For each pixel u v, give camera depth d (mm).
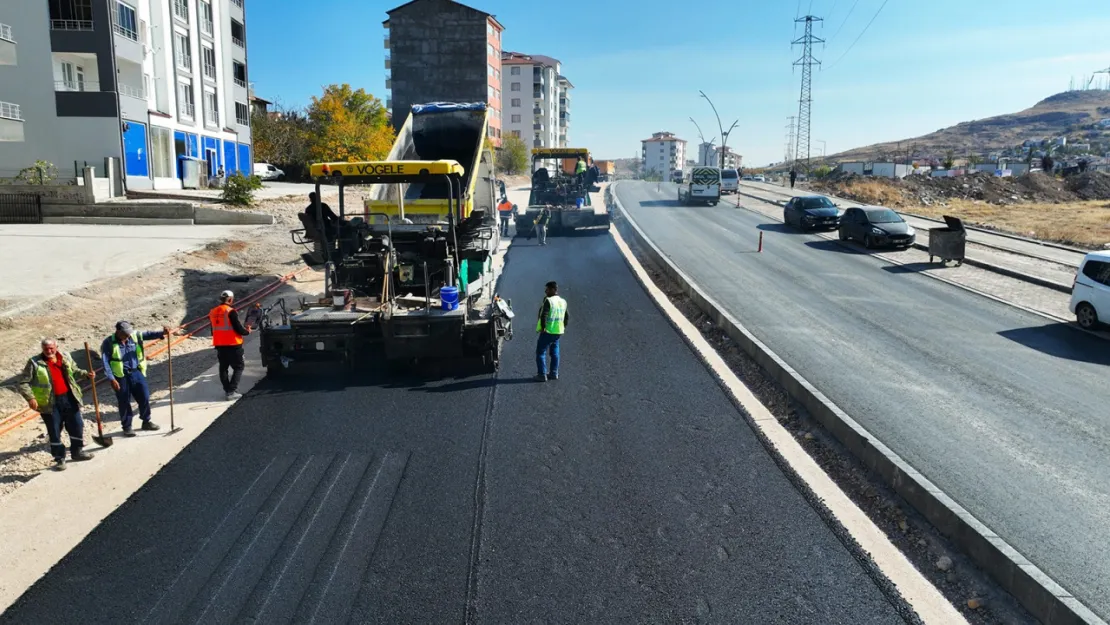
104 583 6160
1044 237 30969
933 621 5562
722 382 11258
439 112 18297
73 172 31625
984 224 37344
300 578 6203
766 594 5965
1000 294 18562
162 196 30922
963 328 14938
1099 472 8102
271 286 19438
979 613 5680
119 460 8594
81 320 14648
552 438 9133
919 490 7137
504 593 5988
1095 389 11047
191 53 40219
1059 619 5281
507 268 21938
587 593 5988
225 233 24531
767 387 11102
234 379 10758
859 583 6102
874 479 7887
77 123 31453
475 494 7648
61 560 6500
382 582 6137
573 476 8078
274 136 60531
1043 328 15000
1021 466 8250
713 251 25922
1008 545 6152
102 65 31406
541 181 31047
